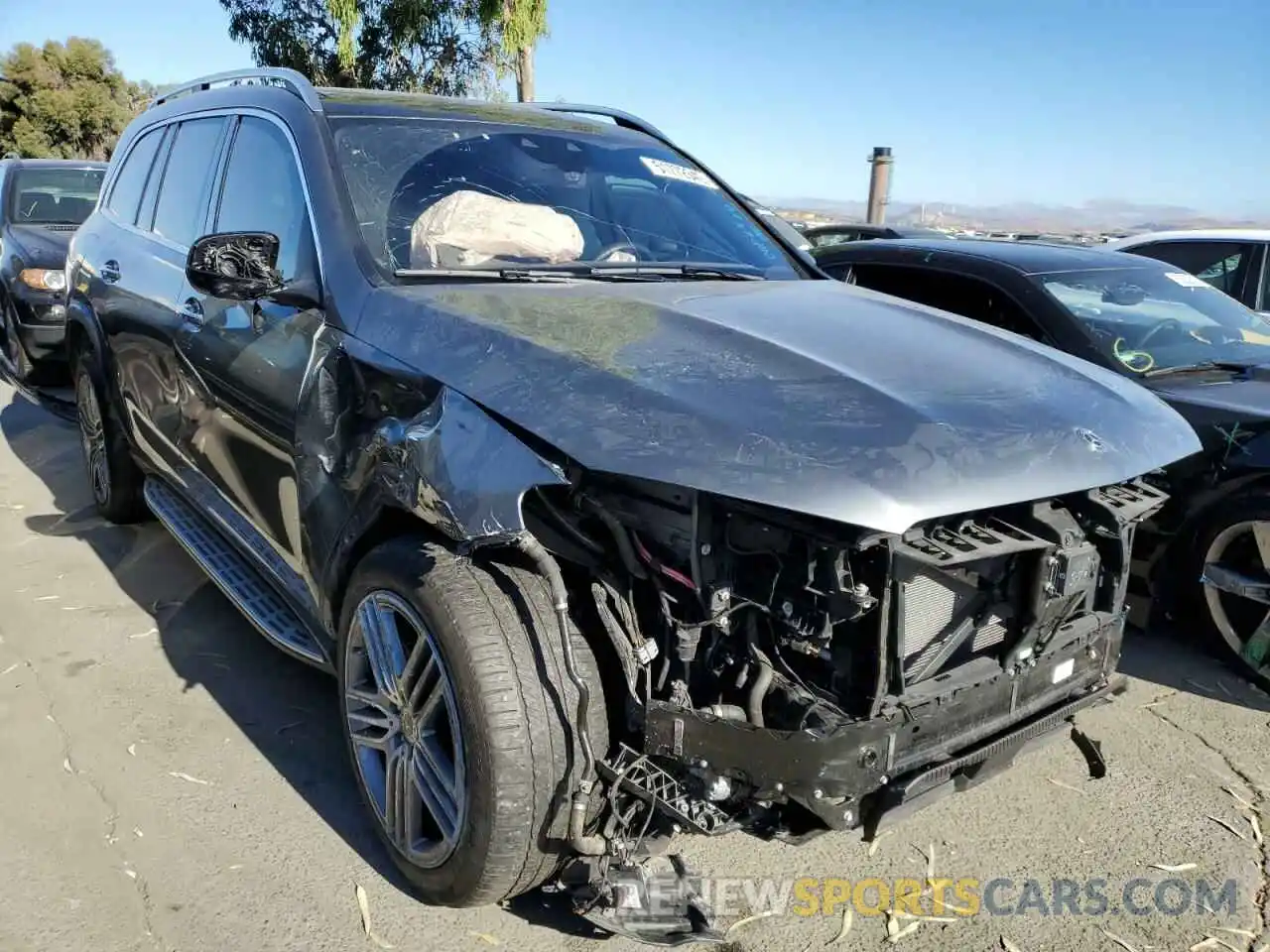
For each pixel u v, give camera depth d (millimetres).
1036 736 2639
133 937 2514
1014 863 2951
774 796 2199
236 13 16609
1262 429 3854
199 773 3213
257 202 3566
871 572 2180
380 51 16281
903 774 2307
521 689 2314
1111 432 2525
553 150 3775
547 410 2285
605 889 2377
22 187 8789
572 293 2965
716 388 2311
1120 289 5059
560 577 2262
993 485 2189
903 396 2354
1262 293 7426
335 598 2906
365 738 2812
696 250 3719
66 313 5293
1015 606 2455
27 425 7527
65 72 38062
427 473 2393
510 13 14125
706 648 2340
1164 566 4195
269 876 2760
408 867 2646
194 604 4438
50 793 3068
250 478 3445
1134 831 3115
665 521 2303
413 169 3367
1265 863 2977
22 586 4578
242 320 3414
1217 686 4062
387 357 2699
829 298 3219
